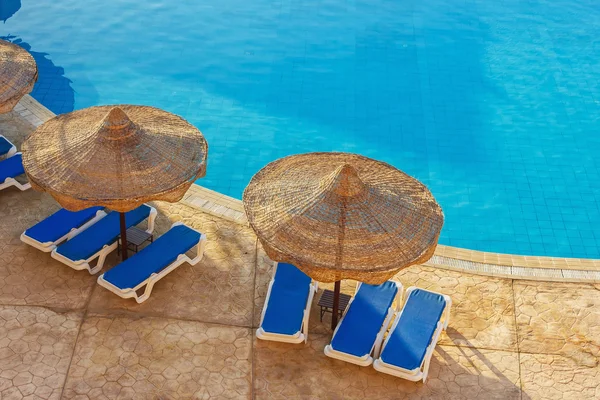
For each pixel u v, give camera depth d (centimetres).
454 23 1809
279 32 1750
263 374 909
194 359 922
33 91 1511
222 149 1406
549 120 1515
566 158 1423
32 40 1677
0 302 972
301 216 831
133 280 953
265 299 993
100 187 884
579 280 1066
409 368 865
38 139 961
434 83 1606
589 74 1647
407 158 1409
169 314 979
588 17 1852
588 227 1278
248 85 1578
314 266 793
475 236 1252
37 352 912
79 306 978
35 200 1144
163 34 1728
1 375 880
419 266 1079
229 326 970
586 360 949
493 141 1456
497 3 1902
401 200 869
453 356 947
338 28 1773
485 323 995
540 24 1817
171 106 1506
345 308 974
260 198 883
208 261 1062
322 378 908
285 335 912
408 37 1750
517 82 1616
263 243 830
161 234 1102
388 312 947
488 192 1340
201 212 1153
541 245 1241
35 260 1039
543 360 948
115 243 1037
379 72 1631
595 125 1506
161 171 913
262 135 1447
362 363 887
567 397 902
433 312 931
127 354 921
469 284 1053
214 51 1675
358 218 825
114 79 1570
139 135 927
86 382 882
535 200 1328
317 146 1428
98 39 1697
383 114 1515
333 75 1617
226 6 1852
